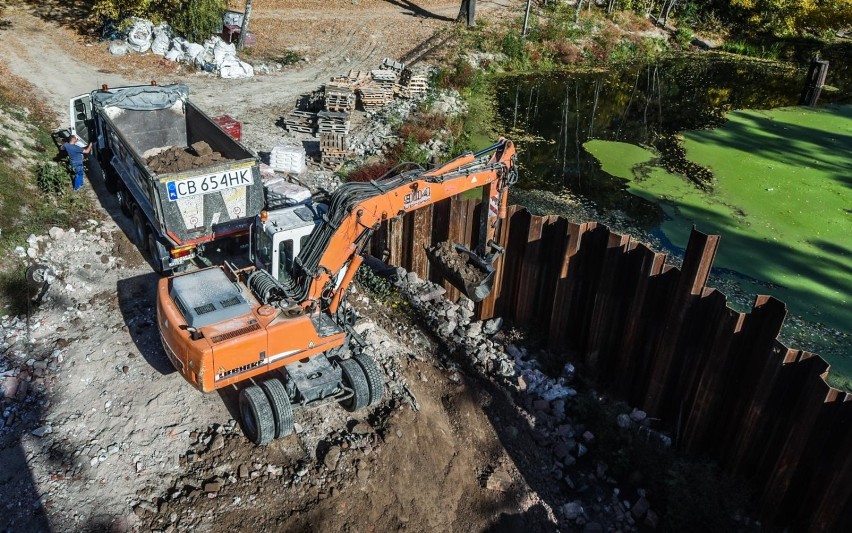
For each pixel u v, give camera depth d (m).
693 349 14.24
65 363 13.45
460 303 18.02
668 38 49.12
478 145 28.12
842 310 19.17
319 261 11.77
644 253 14.62
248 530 10.99
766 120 34.69
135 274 16.14
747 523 13.05
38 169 19.00
